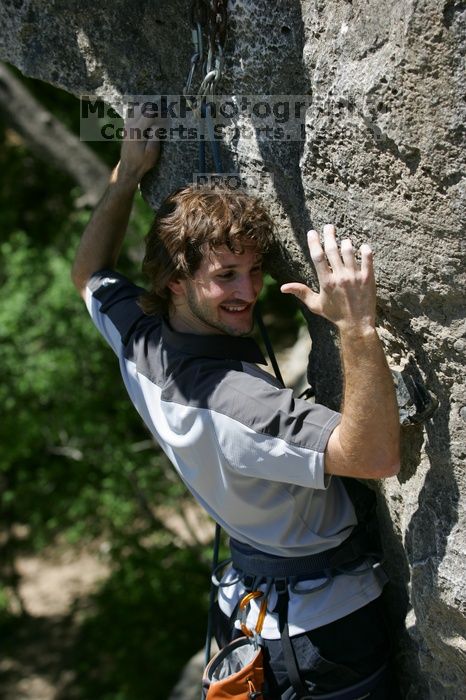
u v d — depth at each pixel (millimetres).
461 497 1948
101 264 2621
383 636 2264
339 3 1854
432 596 2004
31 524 7922
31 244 7602
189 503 7242
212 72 2141
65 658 8867
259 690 2170
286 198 2141
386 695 2277
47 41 2533
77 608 9227
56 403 6930
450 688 2172
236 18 2076
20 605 9391
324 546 2188
